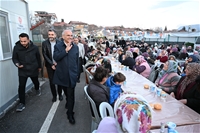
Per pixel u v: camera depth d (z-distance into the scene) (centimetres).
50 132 218
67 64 225
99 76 185
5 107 280
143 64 394
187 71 214
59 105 307
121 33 2172
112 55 808
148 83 273
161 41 1895
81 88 423
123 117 88
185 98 212
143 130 83
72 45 234
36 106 301
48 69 304
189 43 1470
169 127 117
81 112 284
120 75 211
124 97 100
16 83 332
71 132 220
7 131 216
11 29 318
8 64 298
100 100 178
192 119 143
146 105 90
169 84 269
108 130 109
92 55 562
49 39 302
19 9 363
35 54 300
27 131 219
